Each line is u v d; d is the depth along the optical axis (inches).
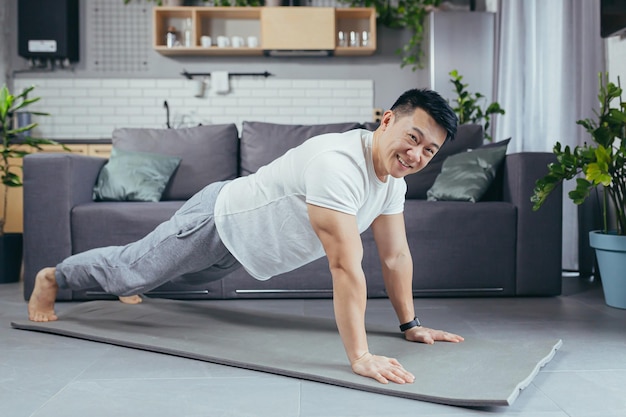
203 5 243.9
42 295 97.6
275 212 76.5
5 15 236.4
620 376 70.8
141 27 241.1
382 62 245.3
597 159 104.9
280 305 116.6
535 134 175.0
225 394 64.6
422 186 144.3
